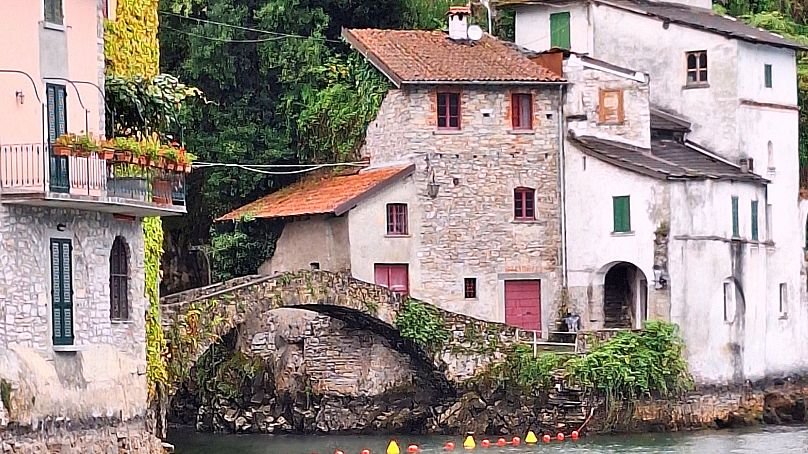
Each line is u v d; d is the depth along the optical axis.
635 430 68.12
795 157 79.62
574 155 73.50
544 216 73.50
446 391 69.44
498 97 73.12
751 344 73.69
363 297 67.12
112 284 48.81
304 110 77.38
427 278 71.81
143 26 54.78
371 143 74.00
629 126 74.50
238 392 70.38
